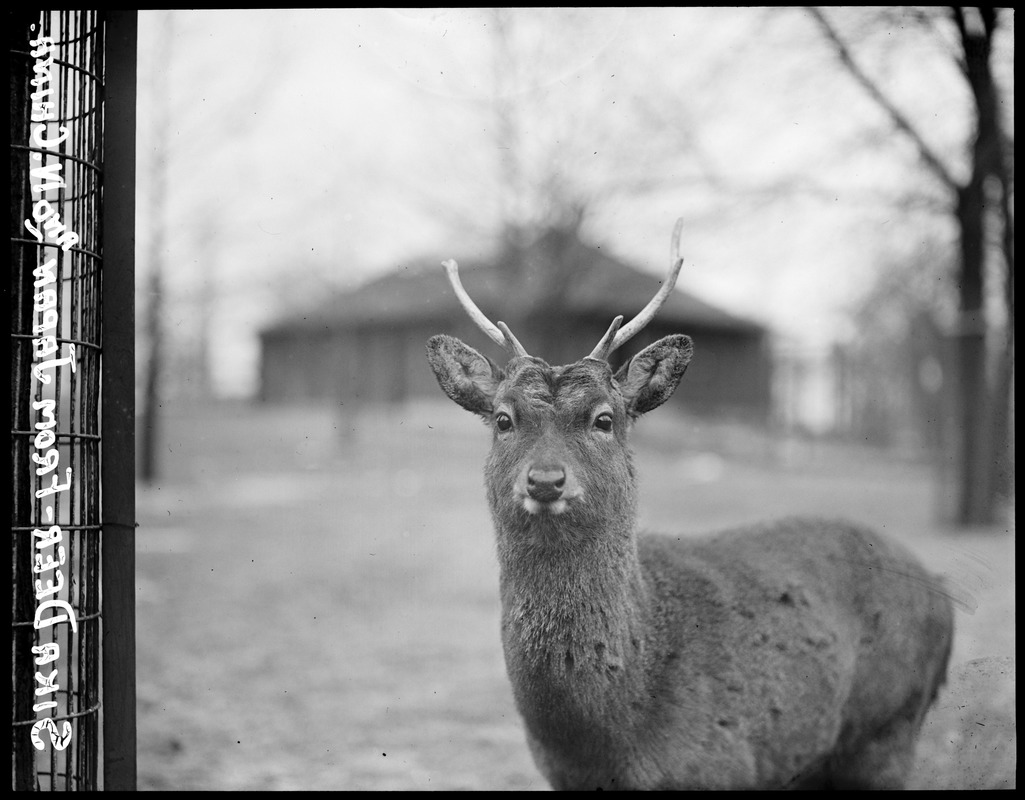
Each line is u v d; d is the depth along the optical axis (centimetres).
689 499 676
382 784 231
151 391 693
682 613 195
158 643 332
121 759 179
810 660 200
